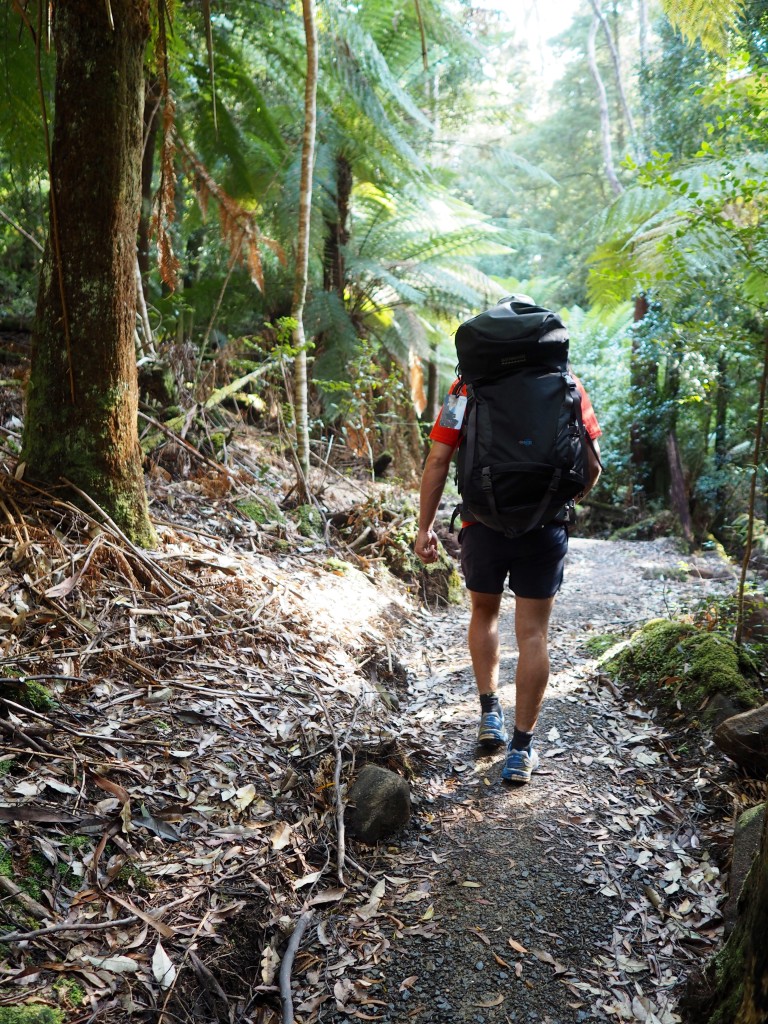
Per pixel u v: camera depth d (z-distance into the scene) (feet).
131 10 9.62
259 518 15.60
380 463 25.80
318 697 9.65
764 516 30.42
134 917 6.07
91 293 10.13
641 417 36.19
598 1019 5.87
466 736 10.22
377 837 7.85
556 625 15.49
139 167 10.27
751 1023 4.61
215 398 18.78
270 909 6.60
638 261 14.61
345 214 32.30
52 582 9.20
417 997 6.04
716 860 7.58
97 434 10.49
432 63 34.94
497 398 8.24
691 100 31.58
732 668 10.41
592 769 9.32
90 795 6.96
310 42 15.79
